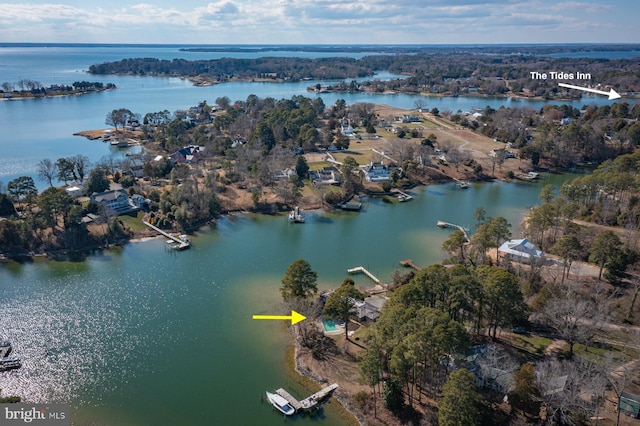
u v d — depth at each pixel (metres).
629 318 88.56
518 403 65.75
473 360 73.06
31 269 115.81
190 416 69.88
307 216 154.75
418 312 69.94
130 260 121.19
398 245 131.88
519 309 79.56
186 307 99.06
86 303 100.44
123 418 69.44
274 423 68.38
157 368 80.25
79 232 128.00
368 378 66.94
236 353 84.12
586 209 141.38
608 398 68.44
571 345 76.94
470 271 86.12
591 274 107.06
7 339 87.56
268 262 120.44
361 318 92.31
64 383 76.44
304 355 82.81
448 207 164.12
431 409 68.12
